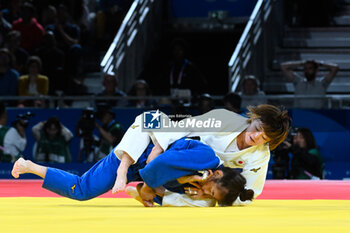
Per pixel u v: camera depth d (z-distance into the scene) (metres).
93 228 5.57
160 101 21.92
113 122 20.91
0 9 32.56
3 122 21.31
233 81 25.84
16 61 27.83
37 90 25.00
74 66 28.98
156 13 34.38
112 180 9.03
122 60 28.05
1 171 21.06
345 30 31.58
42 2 32.22
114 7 34.53
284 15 32.97
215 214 7.18
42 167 9.15
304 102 23.20
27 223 6.06
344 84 28.39
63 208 8.26
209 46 35.00
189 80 26.33
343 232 5.32
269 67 29.97
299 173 19.86
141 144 8.73
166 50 34.56
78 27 30.86
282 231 5.39
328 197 11.79
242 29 35.91
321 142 21.30
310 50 30.58
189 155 8.36
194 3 37.41
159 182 8.33
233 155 8.96
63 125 21.48
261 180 9.15
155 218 6.63
